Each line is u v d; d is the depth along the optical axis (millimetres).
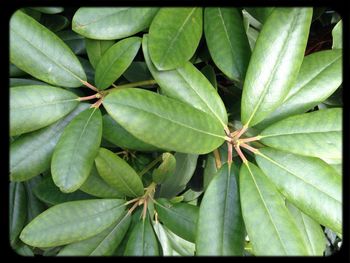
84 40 362
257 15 317
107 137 319
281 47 278
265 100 283
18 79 330
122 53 306
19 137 307
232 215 283
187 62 296
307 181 282
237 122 357
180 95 291
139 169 376
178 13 290
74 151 291
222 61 311
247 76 282
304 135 283
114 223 325
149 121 258
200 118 276
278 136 287
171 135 262
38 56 304
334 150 278
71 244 317
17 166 303
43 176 363
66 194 352
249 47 312
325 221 277
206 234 277
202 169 399
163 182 339
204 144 273
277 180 284
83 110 319
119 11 303
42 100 299
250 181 280
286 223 268
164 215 325
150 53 279
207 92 294
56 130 314
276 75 281
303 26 276
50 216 304
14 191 367
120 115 255
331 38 387
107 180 309
